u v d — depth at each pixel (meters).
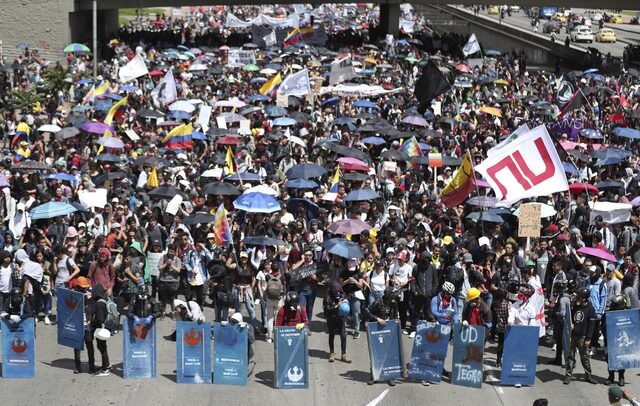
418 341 25.38
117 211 33.44
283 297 28.88
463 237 31.11
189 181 40.62
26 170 39.97
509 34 136.25
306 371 24.64
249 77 76.31
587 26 132.12
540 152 31.23
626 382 25.95
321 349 27.67
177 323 24.81
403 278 28.62
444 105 67.06
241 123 50.91
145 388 24.52
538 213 30.25
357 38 114.75
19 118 63.53
